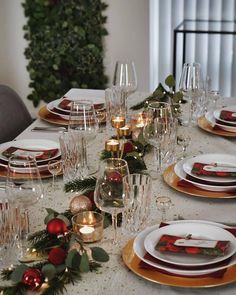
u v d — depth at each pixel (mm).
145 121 2119
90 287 1354
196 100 2578
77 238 1483
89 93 3012
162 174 1973
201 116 2566
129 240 1502
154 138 1980
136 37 4578
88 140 1992
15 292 1315
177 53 4695
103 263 1442
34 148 2186
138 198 1588
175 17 4594
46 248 1471
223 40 4605
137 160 1953
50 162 1965
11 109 2787
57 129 2461
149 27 4551
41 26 4594
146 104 2439
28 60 4711
